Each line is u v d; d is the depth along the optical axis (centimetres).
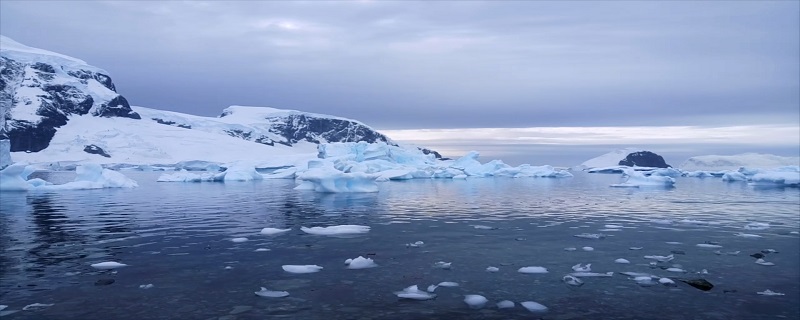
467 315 812
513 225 1812
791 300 889
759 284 991
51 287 955
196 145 14275
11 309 827
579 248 1360
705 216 2103
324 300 884
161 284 979
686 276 1055
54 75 15312
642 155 13150
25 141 12669
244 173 5675
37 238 1499
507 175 6906
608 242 1457
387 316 805
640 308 848
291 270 1084
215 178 5431
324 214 2134
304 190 3812
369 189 3591
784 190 3941
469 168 6931
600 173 9881
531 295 920
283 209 2342
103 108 15312
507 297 908
